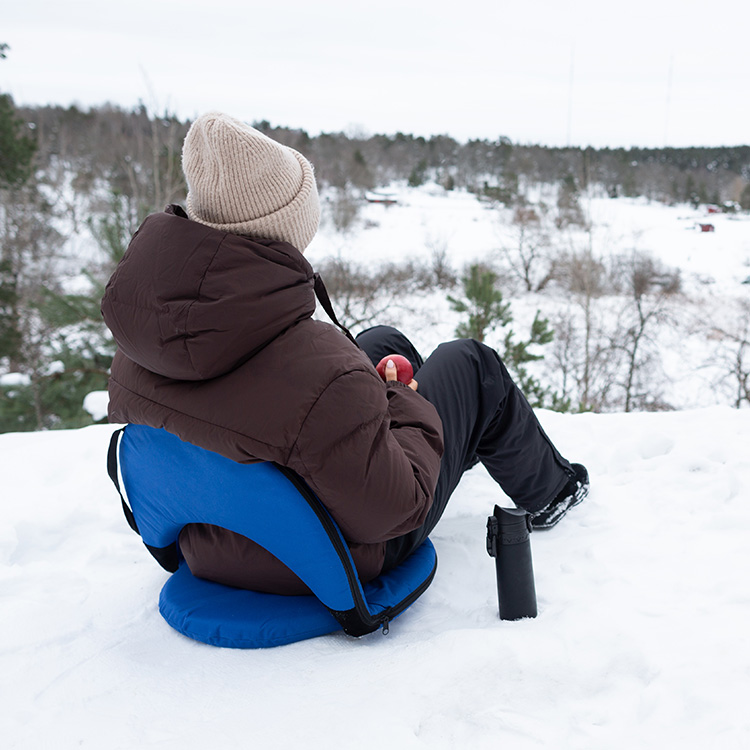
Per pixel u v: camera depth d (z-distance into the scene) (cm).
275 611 157
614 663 137
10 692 142
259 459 133
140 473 156
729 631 145
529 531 163
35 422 980
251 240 131
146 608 177
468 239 4334
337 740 120
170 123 1541
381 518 140
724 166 6009
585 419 326
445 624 165
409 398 157
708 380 2250
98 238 966
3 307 1440
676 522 212
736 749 111
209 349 126
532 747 117
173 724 129
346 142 6775
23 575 201
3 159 1866
